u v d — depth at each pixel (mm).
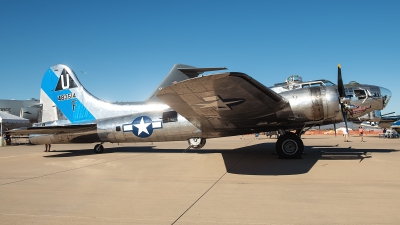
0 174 7566
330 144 15977
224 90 6676
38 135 12852
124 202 4621
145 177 6766
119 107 12016
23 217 3957
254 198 4664
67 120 12883
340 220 3549
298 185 5492
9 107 38750
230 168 7699
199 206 4297
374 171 6793
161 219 3758
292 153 9359
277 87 9953
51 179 6746
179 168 8000
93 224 3629
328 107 9211
